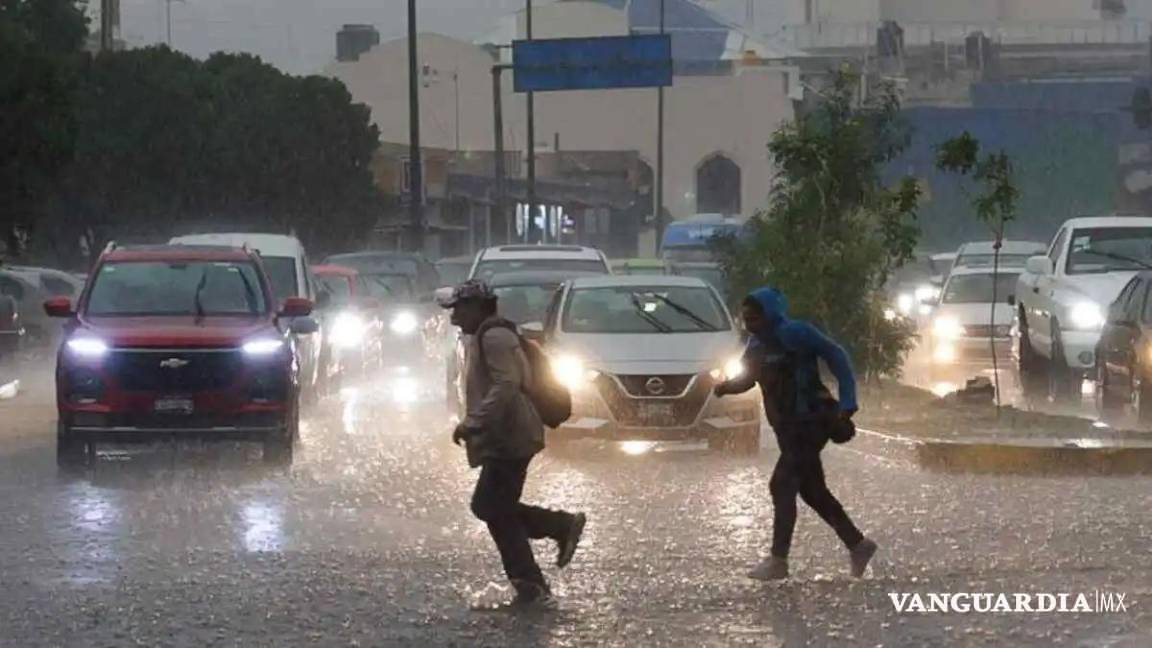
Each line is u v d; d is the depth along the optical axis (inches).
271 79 3361.2
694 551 727.7
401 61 5260.8
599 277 1180.5
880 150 1448.1
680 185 5054.1
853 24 5753.0
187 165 3075.8
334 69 5300.2
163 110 3043.8
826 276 1352.1
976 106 5113.2
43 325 2161.7
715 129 5039.4
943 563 694.5
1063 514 824.9
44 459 1090.1
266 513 847.7
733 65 5187.0
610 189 4778.5
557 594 638.5
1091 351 1413.6
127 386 1006.4
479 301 626.5
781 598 628.4
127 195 3031.5
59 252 3026.6
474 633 577.9
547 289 1368.1
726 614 602.9
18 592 652.1
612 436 1049.5
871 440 1094.4
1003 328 1852.9
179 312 1077.1
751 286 1461.6
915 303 2326.5
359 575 680.4
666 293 1146.0
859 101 1652.3
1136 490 912.9
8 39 2192.4
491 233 4495.6
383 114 5246.1
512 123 5196.9
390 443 1160.2
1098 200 4822.8
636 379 1052.5
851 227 1382.9
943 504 861.2
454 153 4845.0
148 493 922.1
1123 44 5644.7
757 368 668.7
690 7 5418.3
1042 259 1507.1
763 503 866.1
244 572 690.2
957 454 1000.2
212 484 957.8
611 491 912.3
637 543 747.4
